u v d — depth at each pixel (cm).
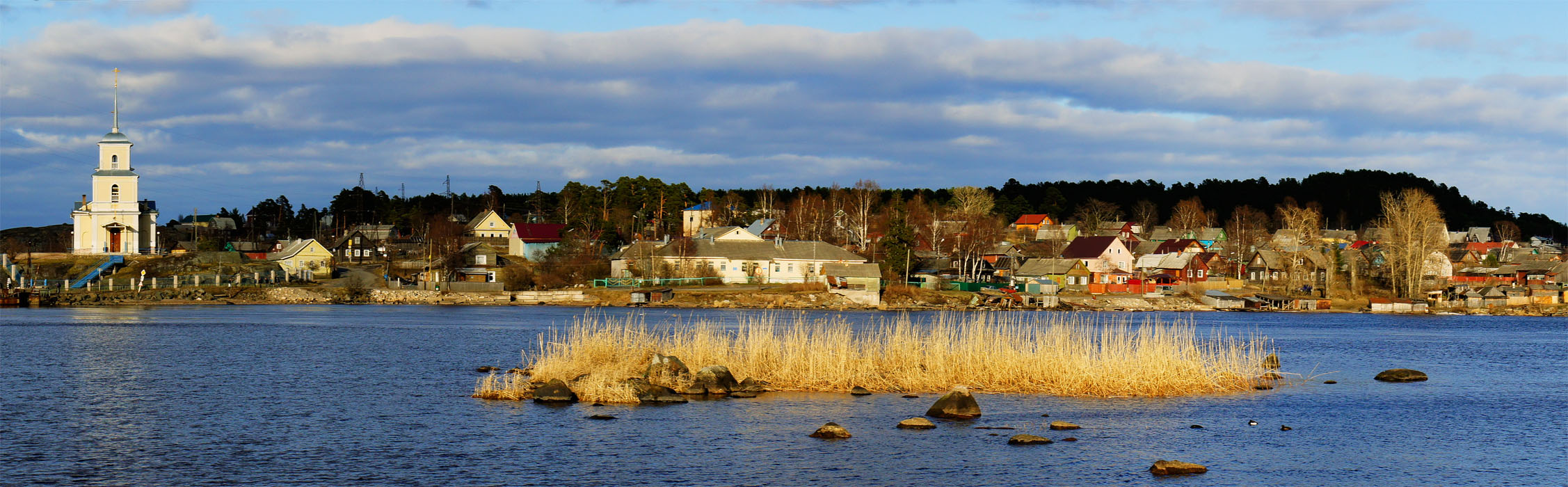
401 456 3419
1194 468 3247
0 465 3294
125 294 13725
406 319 10588
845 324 6419
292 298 14025
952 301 13888
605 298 13650
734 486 3075
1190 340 5378
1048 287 15162
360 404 4394
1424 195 17688
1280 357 6888
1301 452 3550
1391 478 3238
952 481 3125
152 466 3288
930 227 18675
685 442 3588
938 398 4375
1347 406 4462
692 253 15038
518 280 14800
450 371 5588
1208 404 4409
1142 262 17862
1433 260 16725
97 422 4006
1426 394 4928
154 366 5784
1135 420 4012
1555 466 3412
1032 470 3259
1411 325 11700
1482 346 8312
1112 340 5138
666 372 4622
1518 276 17525
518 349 6988
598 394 4362
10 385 4944
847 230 19312
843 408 4188
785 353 4956
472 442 3600
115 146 16888
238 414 4162
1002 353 4822
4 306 12569
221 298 13812
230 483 3095
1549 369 6269
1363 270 17050
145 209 17438
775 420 3941
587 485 3086
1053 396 4516
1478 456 3541
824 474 3203
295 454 3441
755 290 13850
